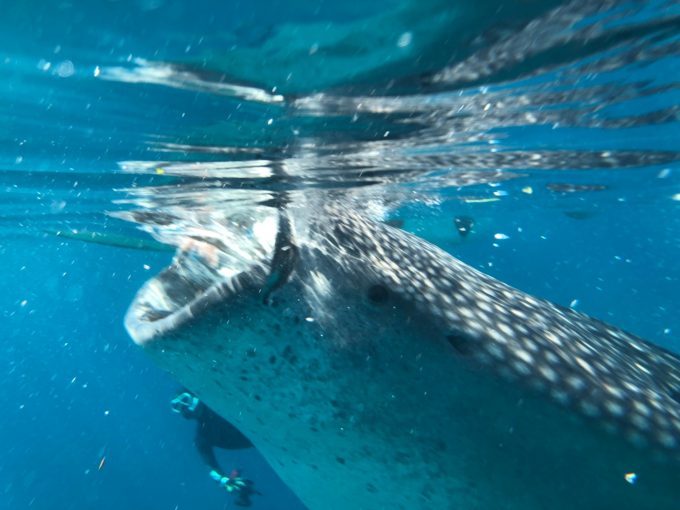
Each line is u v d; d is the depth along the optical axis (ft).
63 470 152.46
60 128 17.54
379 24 11.96
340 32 12.09
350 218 12.09
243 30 11.62
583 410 9.18
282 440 10.23
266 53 12.78
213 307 9.14
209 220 14.44
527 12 12.26
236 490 38.93
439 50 13.56
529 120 21.54
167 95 15.07
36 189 26.91
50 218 35.76
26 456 166.20
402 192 34.32
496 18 12.33
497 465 9.37
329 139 20.01
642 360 12.37
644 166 36.06
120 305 201.87
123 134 18.17
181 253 11.77
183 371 10.09
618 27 13.76
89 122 17.02
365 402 9.46
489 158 28.30
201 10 10.76
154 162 21.34
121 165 21.81
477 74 15.53
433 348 9.53
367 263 10.21
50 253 92.58
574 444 9.15
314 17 11.31
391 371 9.41
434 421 9.41
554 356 9.90
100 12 10.63
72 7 10.42
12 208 33.06
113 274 134.00
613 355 11.39
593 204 54.95
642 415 9.38
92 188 25.86
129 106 15.84
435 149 24.12
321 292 9.54
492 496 9.53
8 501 126.11
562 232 87.35
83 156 20.75
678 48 15.55
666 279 209.97
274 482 106.01
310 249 9.91
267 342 9.35
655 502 9.08
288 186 24.40
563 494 9.30
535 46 14.23
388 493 9.89
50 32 11.38
